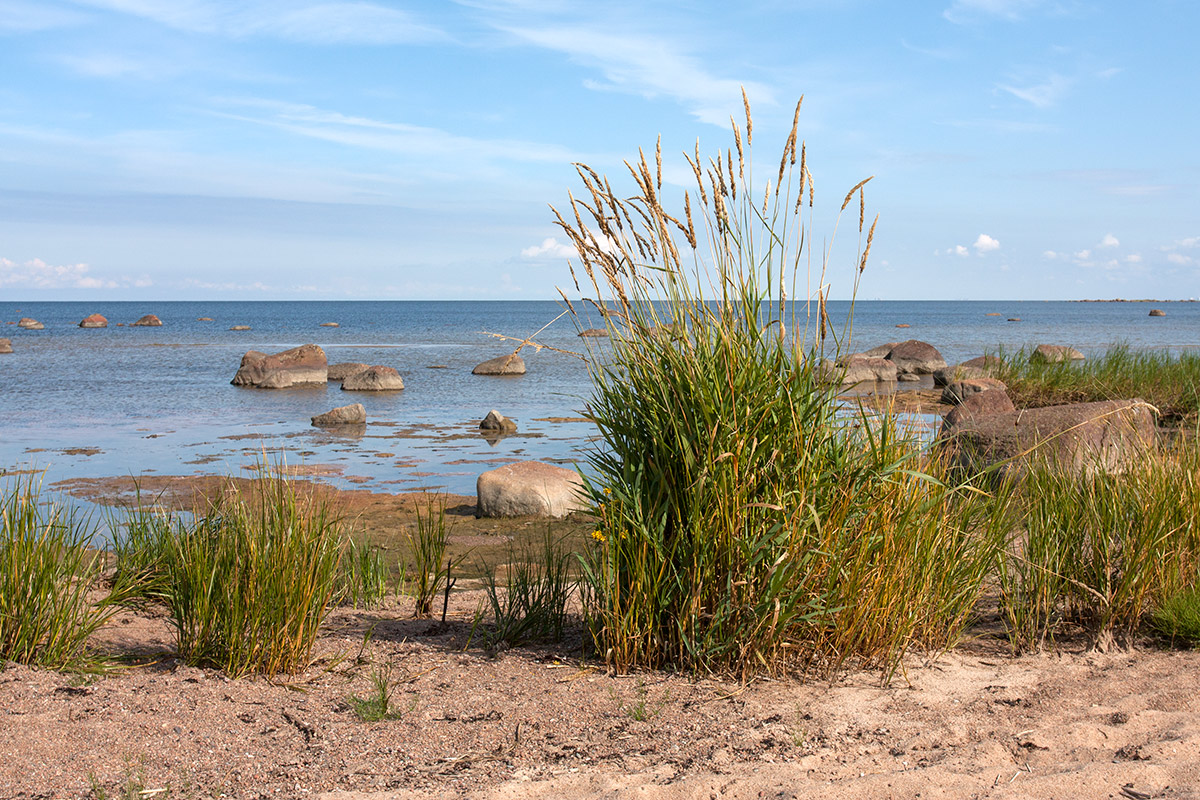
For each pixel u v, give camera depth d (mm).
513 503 9133
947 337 56062
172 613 4188
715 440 3711
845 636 3857
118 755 2920
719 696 3555
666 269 3816
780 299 3783
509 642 4367
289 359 24875
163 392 22844
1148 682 3707
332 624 4812
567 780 2811
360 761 2947
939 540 4152
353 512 9414
